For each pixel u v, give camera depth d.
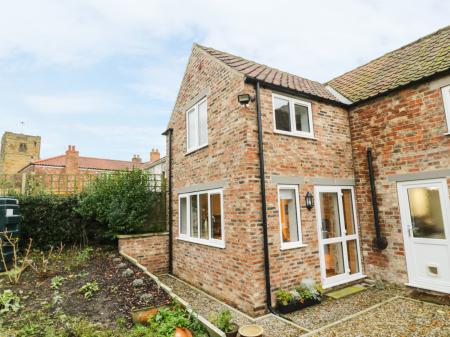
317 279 7.01
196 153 8.84
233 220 6.76
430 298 6.14
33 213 9.70
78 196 10.58
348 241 7.95
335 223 7.81
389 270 7.35
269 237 6.40
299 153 7.38
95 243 10.76
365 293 6.91
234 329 4.59
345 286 7.42
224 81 7.56
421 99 6.91
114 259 8.79
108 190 10.40
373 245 7.77
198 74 9.13
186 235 9.32
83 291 6.03
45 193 10.56
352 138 8.59
